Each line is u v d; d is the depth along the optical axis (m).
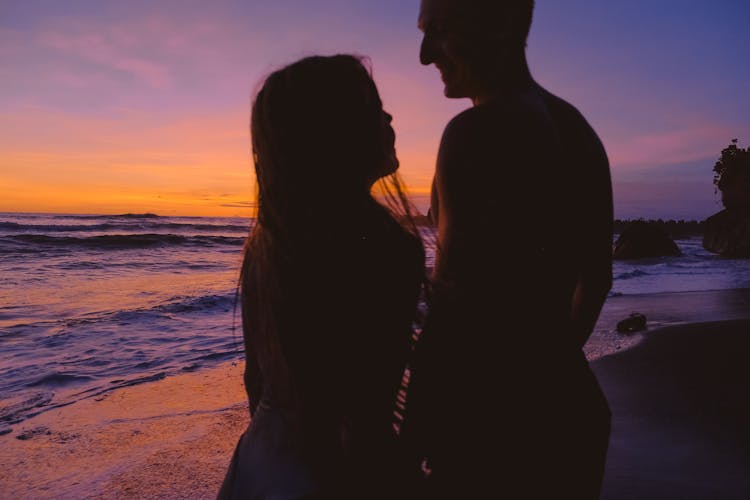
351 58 1.18
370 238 1.10
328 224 1.09
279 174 1.12
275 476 1.14
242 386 5.52
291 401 1.15
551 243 1.14
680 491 2.91
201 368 6.30
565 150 1.17
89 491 3.22
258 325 1.18
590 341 7.68
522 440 1.13
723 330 8.10
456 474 1.15
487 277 1.11
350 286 1.06
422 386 1.19
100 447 3.93
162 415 4.64
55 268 20.88
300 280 1.06
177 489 3.23
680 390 4.96
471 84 1.20
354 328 1.05
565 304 1.20
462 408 1.14
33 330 8.71
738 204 31.22
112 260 24.64
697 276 20.05
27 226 38.84
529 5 1.18
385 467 1.07
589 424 1.21
